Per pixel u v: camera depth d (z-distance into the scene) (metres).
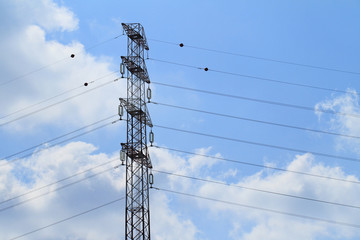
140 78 78.44
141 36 80.88
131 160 72.31
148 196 70.88
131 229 68.44
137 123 74.56
